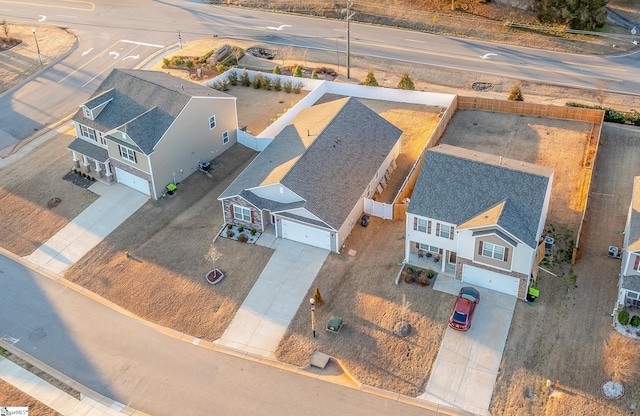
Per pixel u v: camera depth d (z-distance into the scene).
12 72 70.69
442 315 38.62
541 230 41.88
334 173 45.88
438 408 33.72
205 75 67.81
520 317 38.06
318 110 53.28
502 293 39.72
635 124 56.75
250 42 74.94
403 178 50.94
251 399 34.84
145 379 36.34
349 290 40.91
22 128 60.38
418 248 42.16
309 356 37.03
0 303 41.97
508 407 33.47
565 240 43.59
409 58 69.88
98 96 52.47
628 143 54.16
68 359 37.78
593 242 43.38
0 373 36.94
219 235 46.12
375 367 36.09
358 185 46.09
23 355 38.12
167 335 39.06
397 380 35.28
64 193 51.28
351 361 36.56
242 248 44.81
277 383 35.66
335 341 37.75
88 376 36.69
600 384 34.00
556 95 61.59
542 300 39.06
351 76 67.12
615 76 64.19
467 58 69.19
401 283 41.00
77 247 46.28
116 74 54.75
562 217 45.69
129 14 84.25
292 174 44.03
